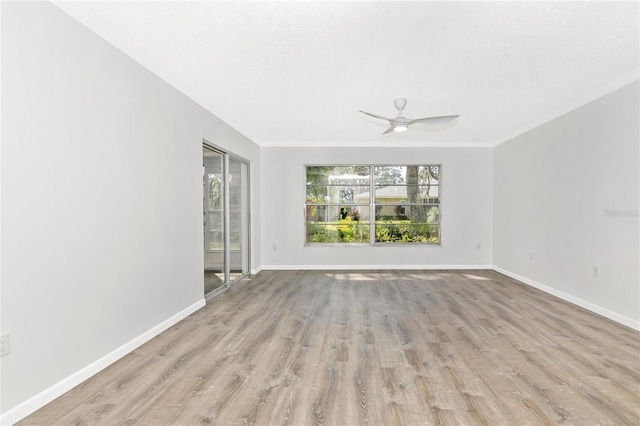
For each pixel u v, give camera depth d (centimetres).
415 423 180
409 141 630
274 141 634
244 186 579
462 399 203
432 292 468
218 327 330
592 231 377
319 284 520
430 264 648
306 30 240
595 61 290
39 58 195
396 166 654
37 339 194
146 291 295
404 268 648
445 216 646
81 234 224
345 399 203
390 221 656
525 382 223
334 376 231
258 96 379
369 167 654
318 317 361
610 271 351
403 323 340
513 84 344
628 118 326
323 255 650
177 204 346
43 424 180
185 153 361
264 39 253
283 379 228
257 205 624
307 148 647
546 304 407
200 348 279
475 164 643
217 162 482
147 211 296
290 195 648
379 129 537
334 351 273
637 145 316
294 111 436
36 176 193
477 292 467
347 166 656
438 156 644
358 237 657
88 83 230
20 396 184
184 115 359
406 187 655
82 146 225
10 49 179
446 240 647
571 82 338
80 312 224
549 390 213
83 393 210
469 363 250
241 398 205
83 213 226
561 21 228
